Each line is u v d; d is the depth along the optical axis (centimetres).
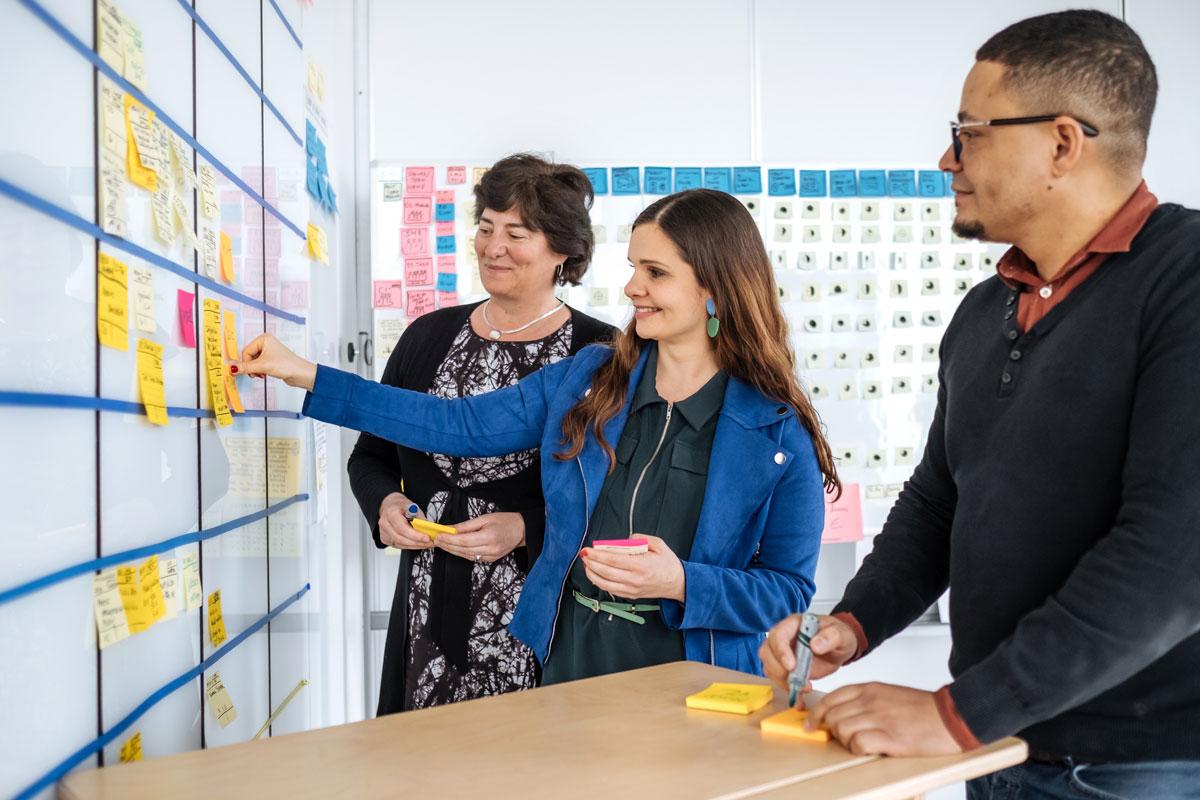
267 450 171
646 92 283
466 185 272
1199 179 302
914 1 294
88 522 98
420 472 186
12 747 83
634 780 86
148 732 114
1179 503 90
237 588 151
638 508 147
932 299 291
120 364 107
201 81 135
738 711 106
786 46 289
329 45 256
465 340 191
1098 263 106
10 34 84
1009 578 110
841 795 83
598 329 189
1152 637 90
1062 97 102
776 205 285
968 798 123
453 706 110
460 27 277
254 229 163
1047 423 107
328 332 246
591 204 190
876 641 122
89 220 99
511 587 178
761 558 150
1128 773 103
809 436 151
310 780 87
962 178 111
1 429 82
